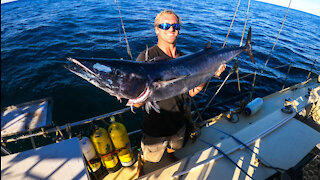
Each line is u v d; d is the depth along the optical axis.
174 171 2.25
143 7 26.25
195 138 3.34
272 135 2.76
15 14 23.81
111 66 1.78
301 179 1.81
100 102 6.98
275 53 13.31
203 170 2.23
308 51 16.08
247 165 2.30
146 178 2.21
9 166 1.68
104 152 2.63
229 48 2.81
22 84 7.79
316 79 5.30
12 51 10.78
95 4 28.83
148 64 1.99
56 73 8.59
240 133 2.84
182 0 41.78
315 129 3.04
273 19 36.19
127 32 14.08
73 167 1.70
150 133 2.32
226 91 7.30
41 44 11.89
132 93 1.86
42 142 5.21
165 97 2.06
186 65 2.19
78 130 5.68
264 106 4.23
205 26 18.81
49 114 2.37
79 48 11.06
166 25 2.01
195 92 2.61
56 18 19.28
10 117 2.30
